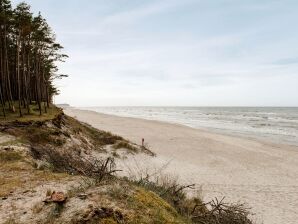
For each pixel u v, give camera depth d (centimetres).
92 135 2780
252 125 6788
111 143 2603
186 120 8662
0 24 2811
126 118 7606
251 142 3684
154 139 3525
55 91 6053
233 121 8275
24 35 3030
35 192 750
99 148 2348
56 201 568
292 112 16438
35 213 596
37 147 1499
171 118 9794
